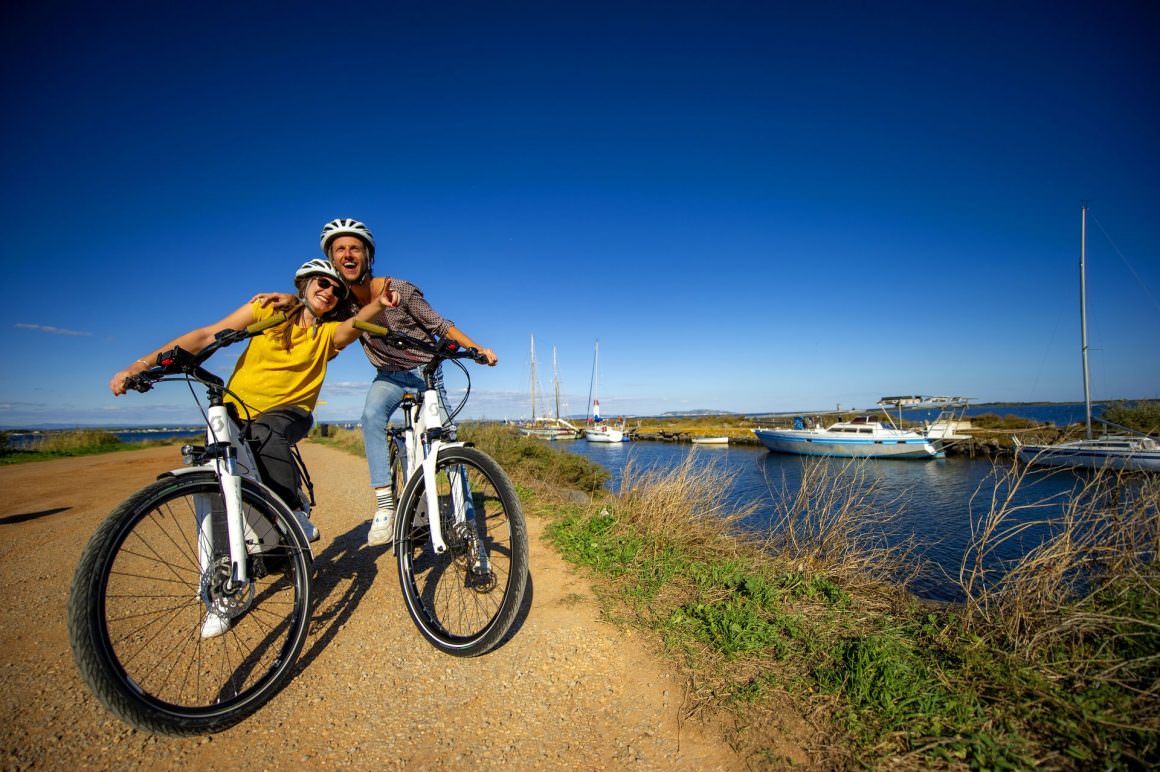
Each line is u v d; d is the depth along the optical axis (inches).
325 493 301.6
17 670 99.4
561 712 82.7
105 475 486.3
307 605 94.3
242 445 102.3
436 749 75.5
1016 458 120.6
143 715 71.7
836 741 71.6
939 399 1192.8
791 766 68.6
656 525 169.8
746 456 1187.9
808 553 142.3
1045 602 92.8
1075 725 69.1
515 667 95.7
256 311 109.7
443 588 131.5
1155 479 92.0
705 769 69.4
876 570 134.3
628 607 117.1
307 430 124.2
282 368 114.5
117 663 71.7
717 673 89.2
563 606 119.2
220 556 94.3
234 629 111.3
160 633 110.3
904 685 80.0
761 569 130.1
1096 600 91.9
